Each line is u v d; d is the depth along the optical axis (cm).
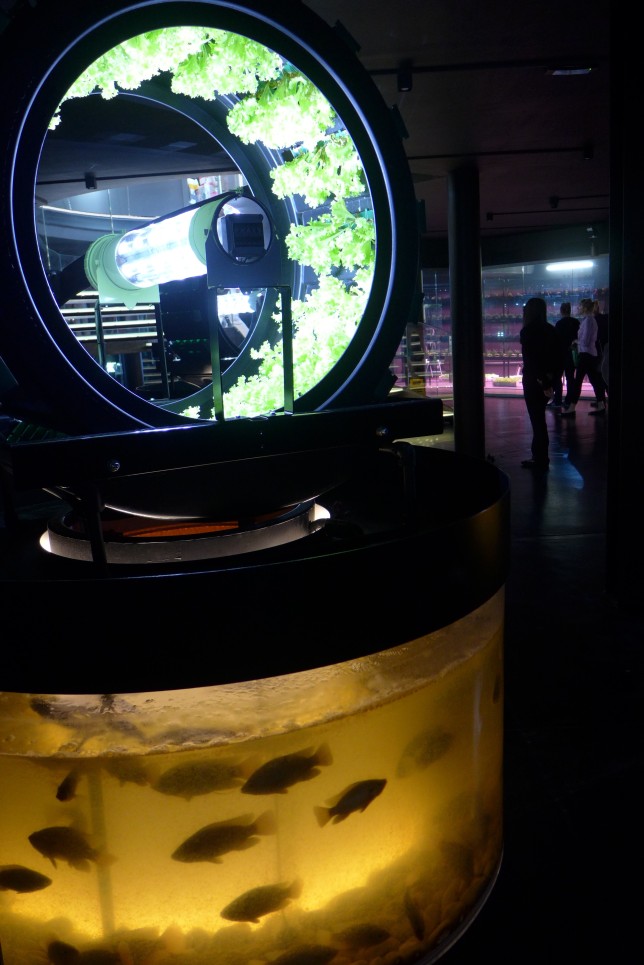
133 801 132
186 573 123
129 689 126
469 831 173
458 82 494
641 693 294
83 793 133
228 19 145
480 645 164
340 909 148
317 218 198
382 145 165
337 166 187
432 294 1402
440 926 169
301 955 147
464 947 178
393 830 152
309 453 166
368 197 185
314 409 171
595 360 1111
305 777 138
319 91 162
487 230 1305
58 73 130
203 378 182
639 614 369
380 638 138
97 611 123
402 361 1281
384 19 392
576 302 1455
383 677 144
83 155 498
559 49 441
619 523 379
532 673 314
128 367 274
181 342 175
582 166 778
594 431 974
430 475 215
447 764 160
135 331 261
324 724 136
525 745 263
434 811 160
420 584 142
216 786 133
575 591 404
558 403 1245
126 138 445
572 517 554
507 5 378
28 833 136
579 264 1427
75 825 134
